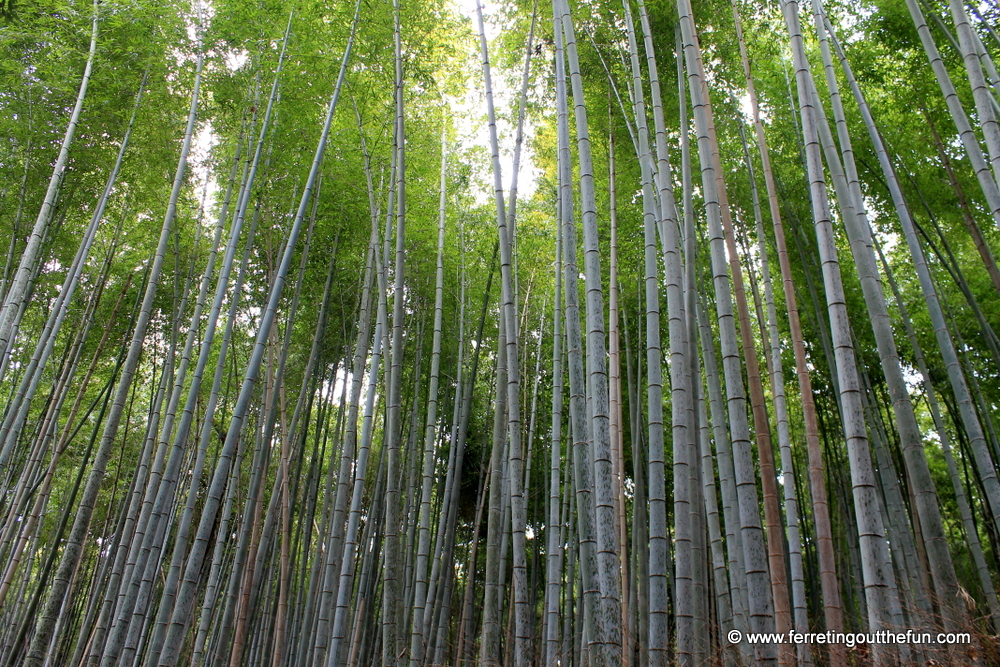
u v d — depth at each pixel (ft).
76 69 22.08
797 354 16.20
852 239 13.20
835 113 16.22
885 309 12.77
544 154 27.37
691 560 12.13
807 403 15.46
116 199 25.48
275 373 24.14
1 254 23.94
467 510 38.91
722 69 22.56
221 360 20.22
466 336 31.48
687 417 12.73
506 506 27.94
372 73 22.88
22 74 21.65
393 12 21.74
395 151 20.86
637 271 26.68
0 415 28.35
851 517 24.38
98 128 23.52
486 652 17.47
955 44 19.15
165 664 14.44
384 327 19.74
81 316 27.43
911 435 12.53
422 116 27.02
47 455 32.42
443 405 30.94
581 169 13.17
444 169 25.45
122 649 17.06
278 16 21.83
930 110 23.95
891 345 12.73
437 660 21.62
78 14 21.17
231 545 32.83
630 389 23.45
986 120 13.12
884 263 21.85
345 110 24.79
